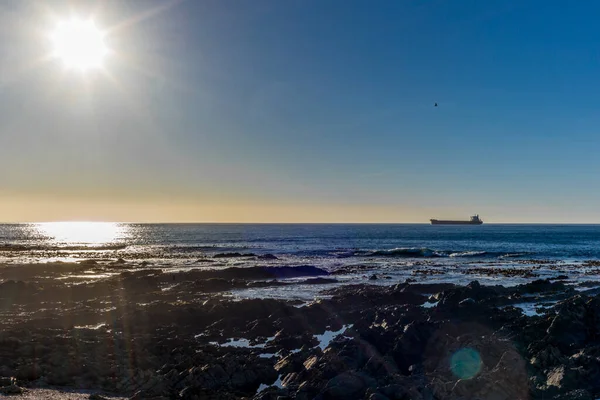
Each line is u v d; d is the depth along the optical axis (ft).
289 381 53.78
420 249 256.73
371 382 49.67
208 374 52.95
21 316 82.23
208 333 73.72
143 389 48.55
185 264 189.78
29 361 53.42
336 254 251.80
